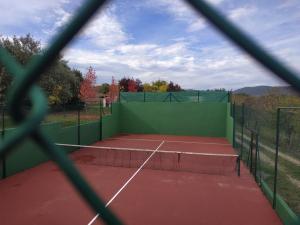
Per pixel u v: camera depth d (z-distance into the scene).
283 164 8.39
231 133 16.62
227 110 19.56
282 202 6.36
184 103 20.62
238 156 10.00
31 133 0.86
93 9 0.75
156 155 13.34
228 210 6.95
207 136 20.36
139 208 7.01
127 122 21.25
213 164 11.66
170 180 9.30
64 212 6.63
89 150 14.18
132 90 45.50
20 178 9.23
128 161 11.99
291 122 7.84
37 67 0.81
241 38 0.83
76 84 31.64
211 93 21.52
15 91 0.83
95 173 10.03
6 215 6.47
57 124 12.28
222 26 0.83
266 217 6.57
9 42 22.47
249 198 7.75
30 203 7.16
